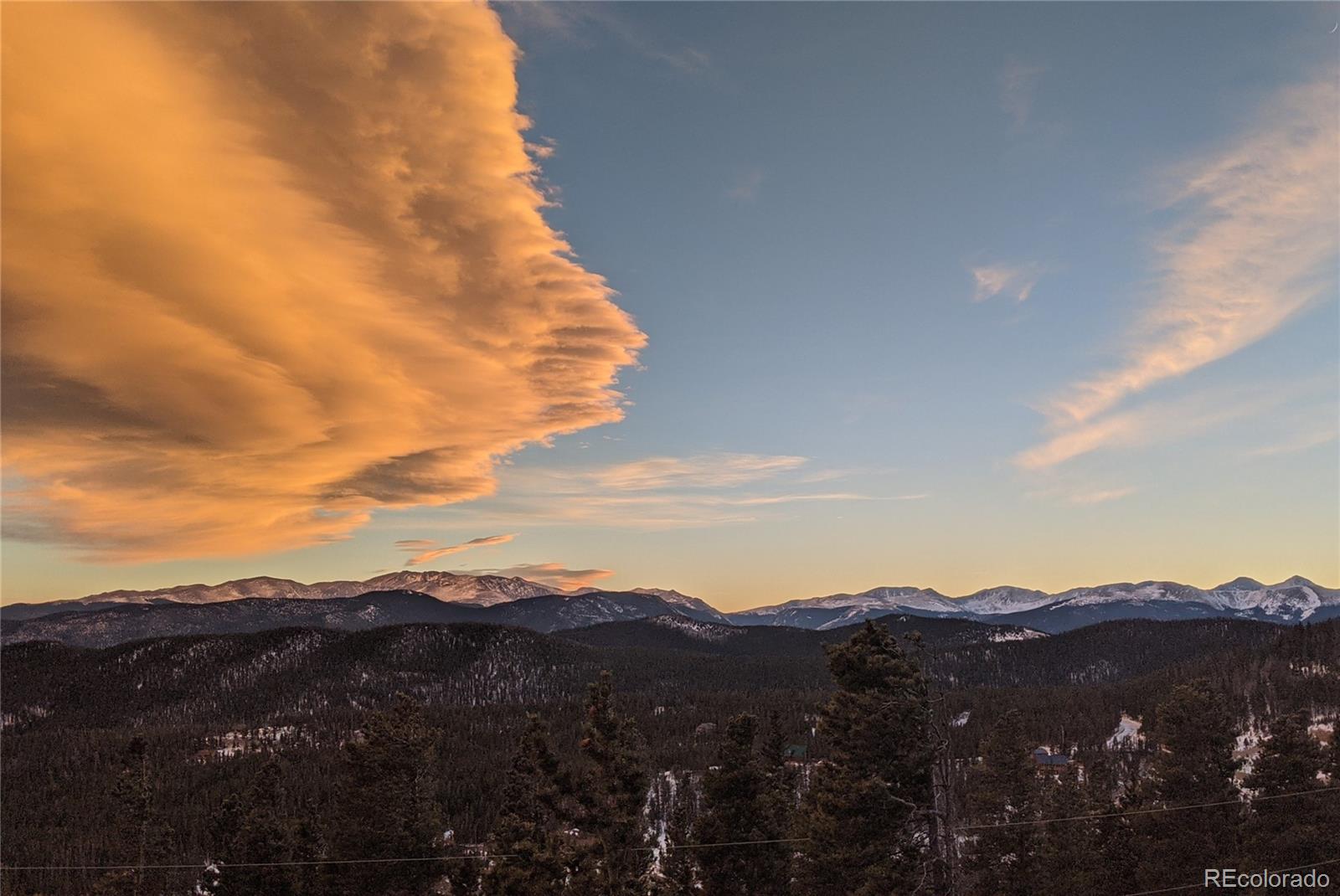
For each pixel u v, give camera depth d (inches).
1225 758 1678.2
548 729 1581.0
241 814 2591.0
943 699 1318.9
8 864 4525.1
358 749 1831.9
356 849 1782.7
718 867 1647.4
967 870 1625.2
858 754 1318.9
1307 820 1590.8
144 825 2955.2
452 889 1818.4
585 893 1483.8
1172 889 1617.9
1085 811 2069.4
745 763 1692.9
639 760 1563.7
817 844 1379.2
